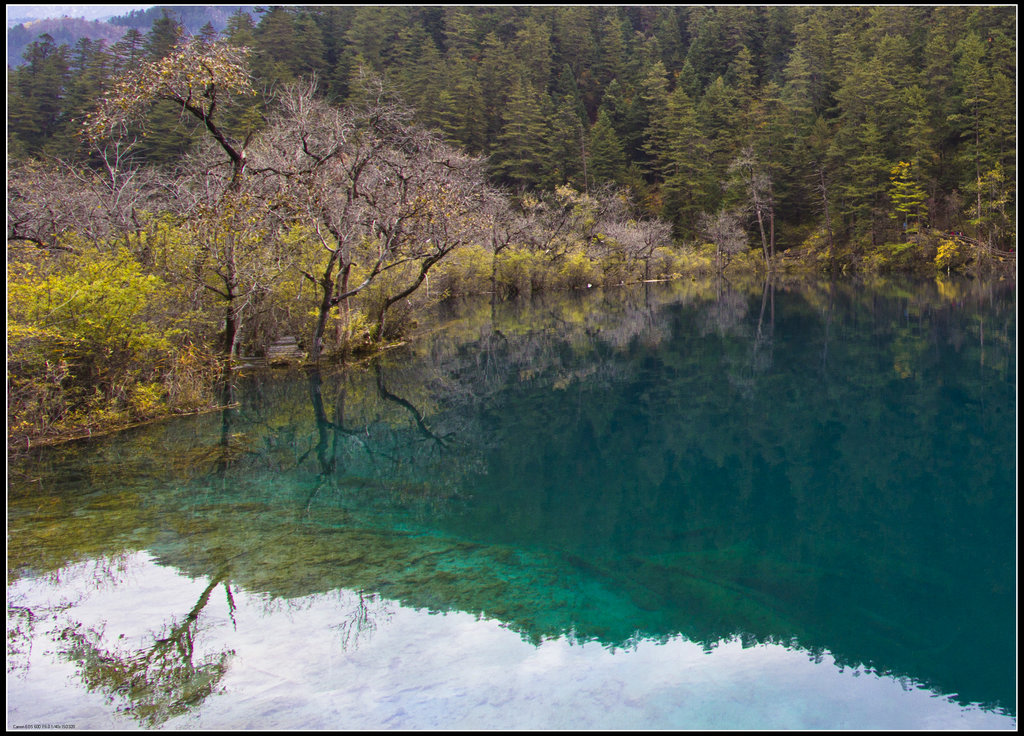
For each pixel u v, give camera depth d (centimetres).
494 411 1038
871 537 521
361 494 649
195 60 1037
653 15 9594
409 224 1456
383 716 307
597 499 631
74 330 841
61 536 534
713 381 1205
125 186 1459
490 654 362
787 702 315
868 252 4372
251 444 838
